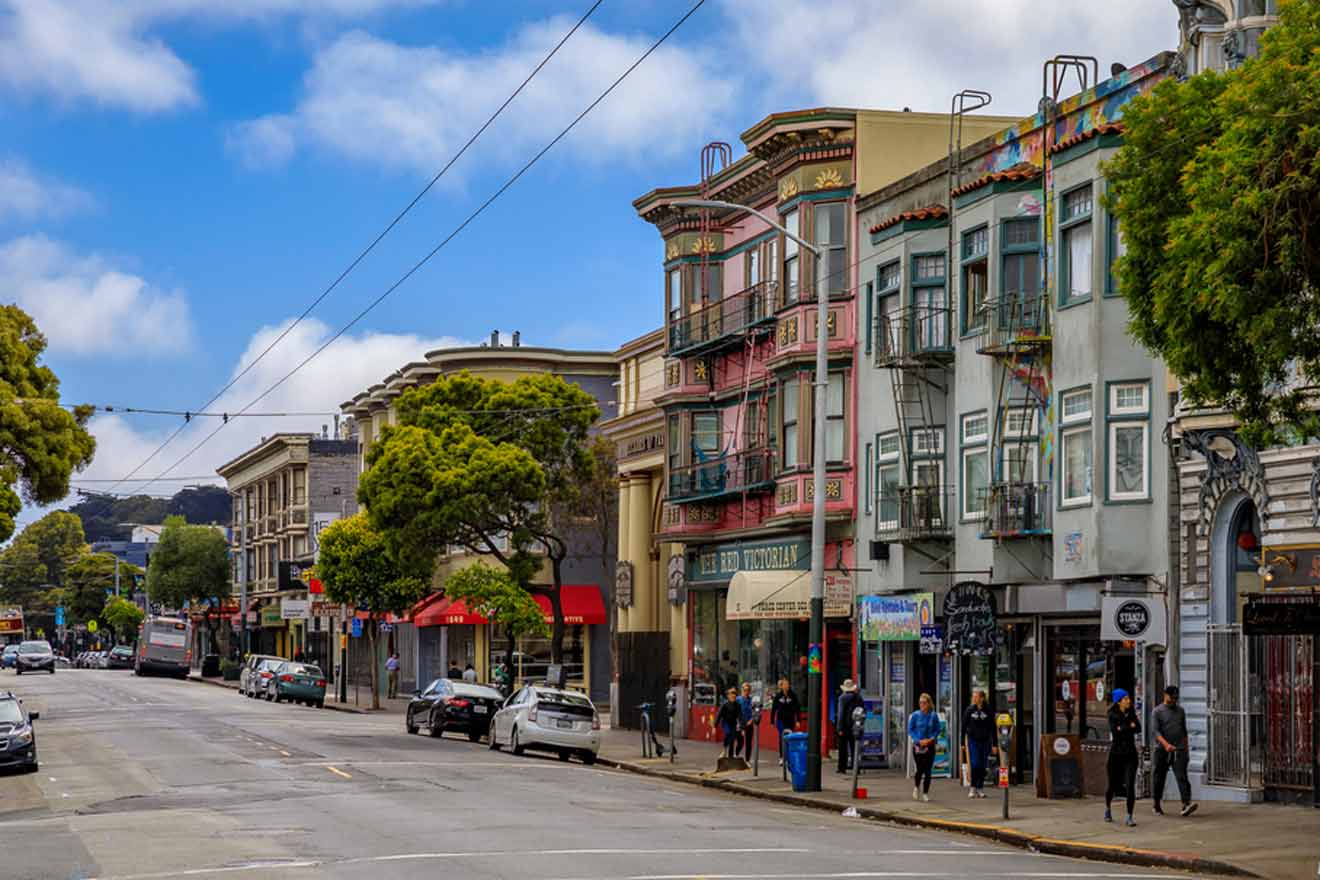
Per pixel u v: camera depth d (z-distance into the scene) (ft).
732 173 157.38
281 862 64.75
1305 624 87.04
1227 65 94.68
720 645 163.32
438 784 104.32
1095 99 106.83
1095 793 98.94
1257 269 63.57
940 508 122.72
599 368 247.70
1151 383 101.50
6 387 169.48
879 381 132.46
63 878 60.70
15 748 113.50
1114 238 103.14
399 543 184.24
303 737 154.40
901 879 61.31
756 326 148.87
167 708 213.46
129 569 558.97
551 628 220.43
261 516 380.78
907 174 139.23
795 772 108.17
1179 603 98.27
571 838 74.02
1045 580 109.50
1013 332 110.83
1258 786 93.25
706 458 163.94
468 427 185.37
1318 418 70.08
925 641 110.22
